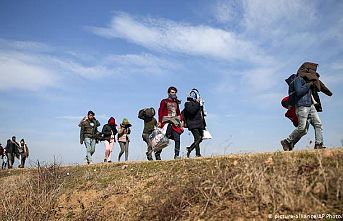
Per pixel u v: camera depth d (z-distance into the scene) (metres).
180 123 10.23
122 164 10.60
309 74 8.12
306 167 6.46
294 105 8.23
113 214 7.76
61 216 8.76
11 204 9.74
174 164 8.80
